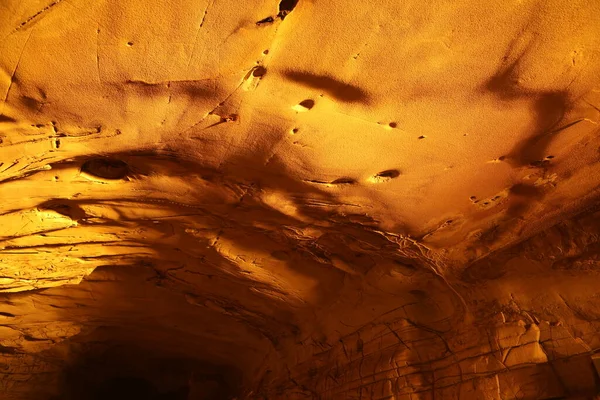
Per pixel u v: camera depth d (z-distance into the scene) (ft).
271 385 27.09
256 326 27.37
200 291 24.18
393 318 19.03
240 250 18.25
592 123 9.68
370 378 19.13
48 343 29.81
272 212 14.70
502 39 7.98
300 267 19.44
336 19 7.70
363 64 8.50
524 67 8.52
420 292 17.85
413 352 17.54
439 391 16.26
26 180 12.31
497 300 15.11
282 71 8.71
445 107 9.43
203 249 18.79
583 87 8.88
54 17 7.27
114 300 25.25
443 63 8.44
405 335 18.12
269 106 9.72
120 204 14.61
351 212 13.92
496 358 14.80
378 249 16.11
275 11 7.50
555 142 10.28
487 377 14.83
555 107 9.37
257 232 16.69
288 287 21.15
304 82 8.93
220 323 28.22
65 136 10.28
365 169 11.71
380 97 9.21
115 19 7.45
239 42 8.05
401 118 9.79
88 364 34.47
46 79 8.47
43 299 24.64
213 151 11.57
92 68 8.36
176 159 11.94
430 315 17.94
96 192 13.57
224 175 12.75
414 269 16.69
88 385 35.86
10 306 24.54
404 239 14.70
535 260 13.58
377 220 14.05
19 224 15.05
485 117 9.66
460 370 15.84
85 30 7.58
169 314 27.43
